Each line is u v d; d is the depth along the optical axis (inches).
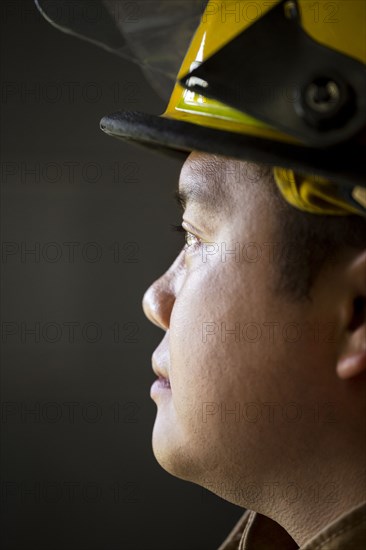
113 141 125.0
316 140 29.2
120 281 124.2
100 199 125.0
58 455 119.6
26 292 124.0
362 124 29.0
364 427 31.2
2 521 117.0
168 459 33.0
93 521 117.3
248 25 30.8
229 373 31.7
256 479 32.1
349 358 30.9
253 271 31.4
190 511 116.4
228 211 31.9
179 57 37.0
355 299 30.9
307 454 31.5
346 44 30.2
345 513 31.0
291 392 31.3
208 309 31.9
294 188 30.8
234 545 36.2
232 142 30.1
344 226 30.8
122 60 126.0
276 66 29.3
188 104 31.5
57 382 121.6
